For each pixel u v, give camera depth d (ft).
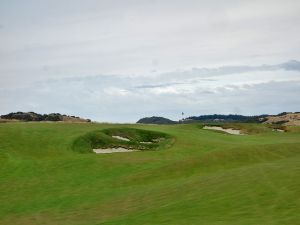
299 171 92.12
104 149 185.78
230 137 222.89
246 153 143.02
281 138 220.43
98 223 77.41
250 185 85.87
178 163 138.21
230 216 67.67
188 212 74.13
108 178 131.95
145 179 124.26
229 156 140.36
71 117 370.73
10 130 202.90
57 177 134.51
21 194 115.55
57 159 158.61
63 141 188.03
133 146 190.39
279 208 68.33
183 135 213.25
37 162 154.51
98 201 100.17
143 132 208.54
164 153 172.76
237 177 96.27
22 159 159.02
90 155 165.58
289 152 143.43
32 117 366.84
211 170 127.34
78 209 93.66
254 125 272.72
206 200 80.48
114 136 202.59
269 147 150.71
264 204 71.77
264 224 60.64
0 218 92.32
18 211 97.55
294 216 63.05
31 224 84.79
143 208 84.43
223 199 78.95
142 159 159.33
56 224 82.33
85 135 192.85
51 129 211.82
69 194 112.68
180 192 93.40
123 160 156.87
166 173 128.57
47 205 101.60
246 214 67.56
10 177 135.74
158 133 208.74
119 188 116.16
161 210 78.95
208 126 264.52
